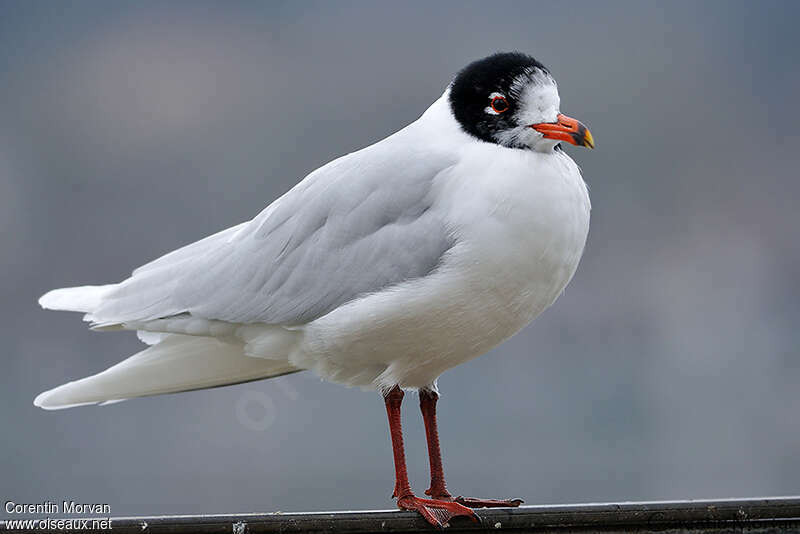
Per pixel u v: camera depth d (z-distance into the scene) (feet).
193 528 19.21
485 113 20.79
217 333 22.59
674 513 19.74
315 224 21.66
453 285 20.22
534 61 20.89
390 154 21.38
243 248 22.44
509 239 19.93
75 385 22.80
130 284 23.36
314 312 21.48
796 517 19.79
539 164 20.33
